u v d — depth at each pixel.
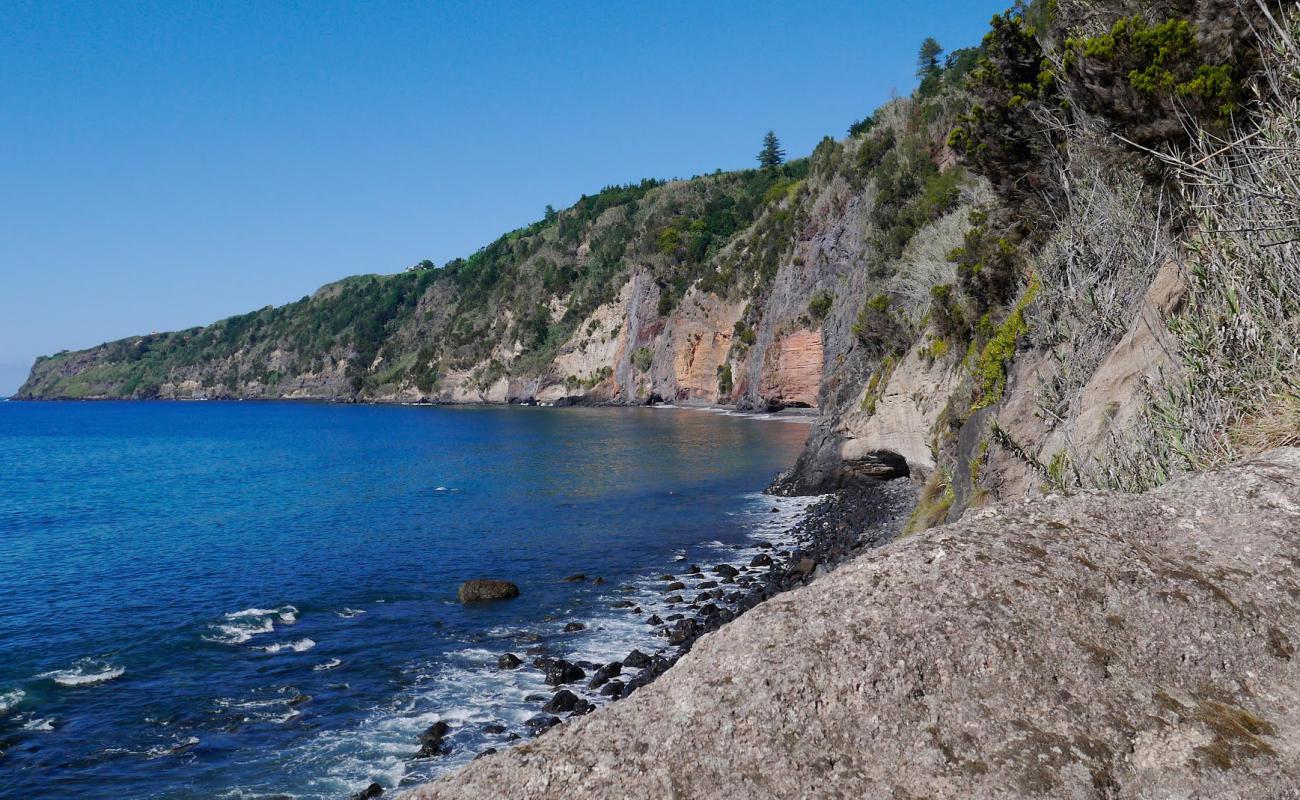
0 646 14.23
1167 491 3.15
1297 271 4.62
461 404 140.75
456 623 14.84
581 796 2.02
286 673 12.60
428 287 189.38
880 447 24.12
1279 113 5.82
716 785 2.00
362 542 23.00
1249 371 4.64
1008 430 9.72
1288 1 6.83
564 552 20.61
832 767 2.01
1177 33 7.44
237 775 9.42
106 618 15.98
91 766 9.71
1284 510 2.84
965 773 1.97
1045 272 10.39
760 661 2.27
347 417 116.31
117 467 51.66
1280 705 2.19
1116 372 7.33
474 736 10.16
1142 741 2.06
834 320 37.84
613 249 130.00
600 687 11.41
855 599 2.45
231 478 42.88
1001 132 12.88
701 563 18.89
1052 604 2.39
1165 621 2.38
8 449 68.69
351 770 9.44
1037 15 15.80
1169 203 7.39
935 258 22.11
